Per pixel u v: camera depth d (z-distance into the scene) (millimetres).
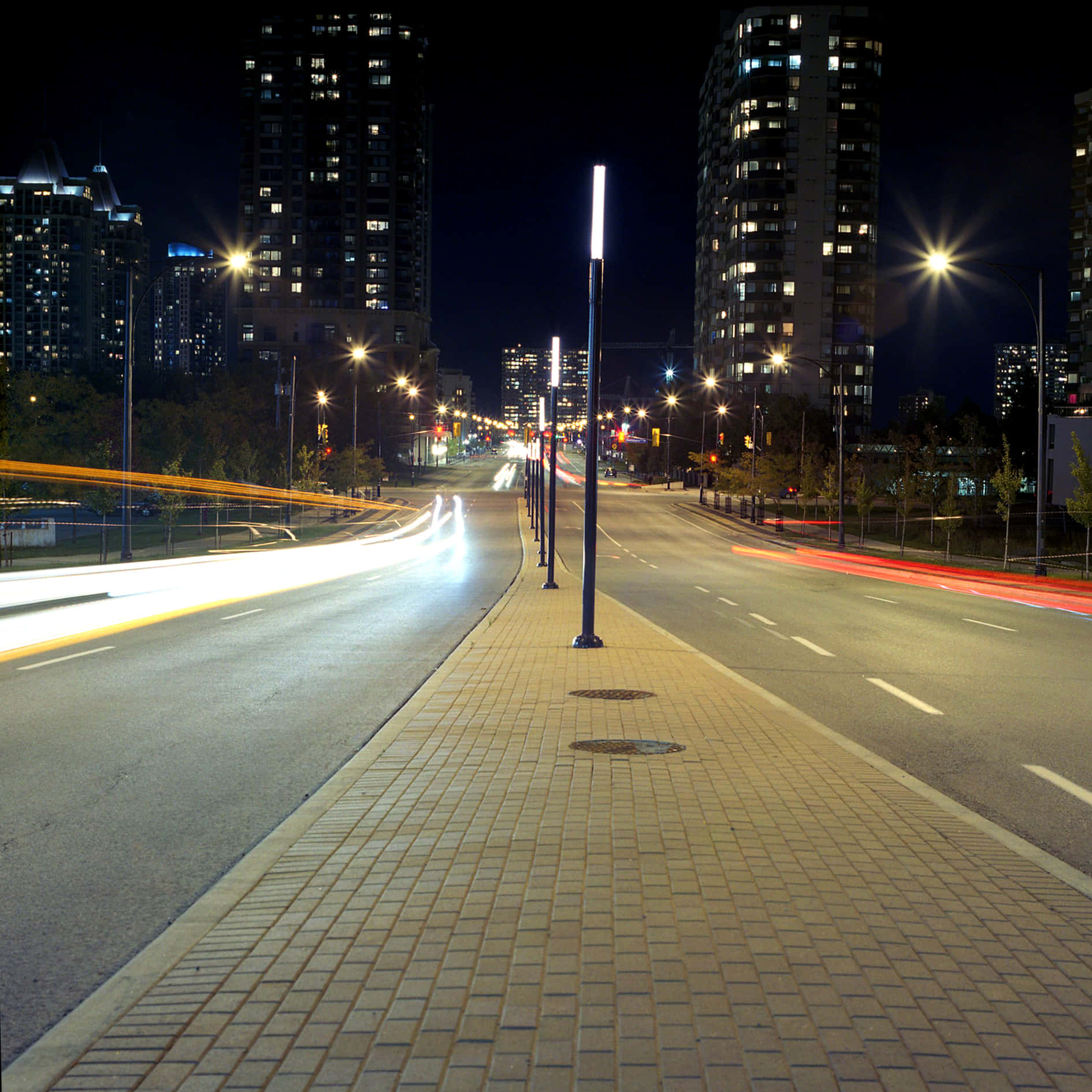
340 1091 3238
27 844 6312
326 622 19984
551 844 5746
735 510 89250
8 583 25766
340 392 139625
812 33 147250
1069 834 6723
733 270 154000
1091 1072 3373
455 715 9844
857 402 150625
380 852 5645
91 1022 3750
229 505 71625
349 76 177750
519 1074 3312
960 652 16625
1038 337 34906
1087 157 114562
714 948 4285
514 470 166500
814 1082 3279
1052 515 61469
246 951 4301
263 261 179125
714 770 7617
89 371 126062
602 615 20484
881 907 4824
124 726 9984
